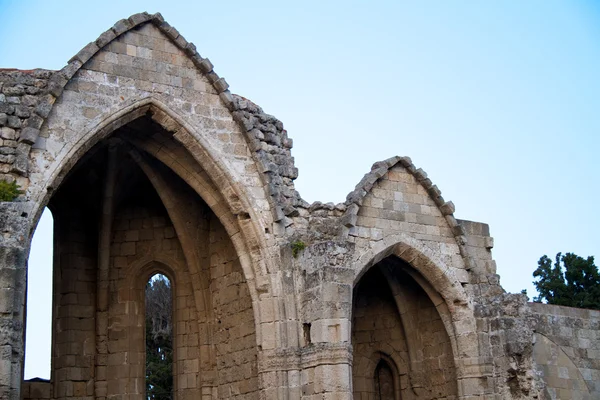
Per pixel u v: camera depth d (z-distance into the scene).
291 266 24.23
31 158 21.92
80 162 27.00
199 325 28.03
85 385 27.95
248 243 24.47
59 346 28.06
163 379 47.28
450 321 27.25
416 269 27.25
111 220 29.03
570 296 46.62
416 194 27.48
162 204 29.98
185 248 28.31
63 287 28.66
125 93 23.70
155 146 25.23
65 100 22.81
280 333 23.73
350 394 22.61
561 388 29.41
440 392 27.83
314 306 23.27
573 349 30.28
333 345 22.77
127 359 28.47
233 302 26.89
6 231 19.73
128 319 28.89
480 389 26.45
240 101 25.48
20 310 19.53
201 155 24.48
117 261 29.38
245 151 25.03
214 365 27.55
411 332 28.88
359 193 25.92
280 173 25.30
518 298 26.89
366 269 25.80
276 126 25.95
